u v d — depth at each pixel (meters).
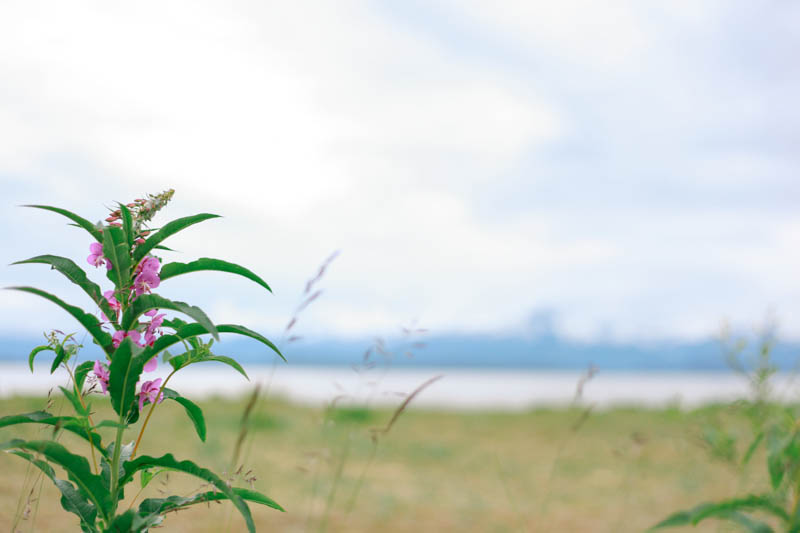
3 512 3.50
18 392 4.89
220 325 2.08
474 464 8.91
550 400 16.36
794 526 1.74
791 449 1.78
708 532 5.44
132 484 4.50
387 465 8.39
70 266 2.03
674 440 8.14
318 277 2.76
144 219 2.13
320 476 6.55
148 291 2.06
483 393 29.98
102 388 2.08
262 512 5.16
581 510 6.30
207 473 1.95
